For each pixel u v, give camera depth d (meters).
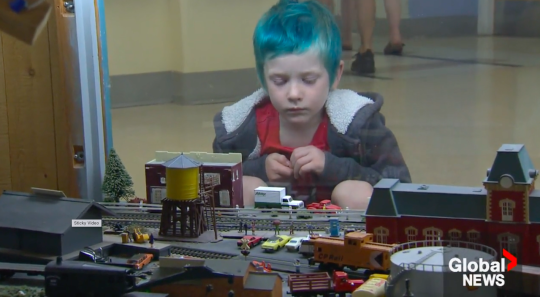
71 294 2.50
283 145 3.56
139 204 3.45
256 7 3.48
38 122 3.67
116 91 3.69
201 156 3.49
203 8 3.53
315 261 2.73
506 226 2.58
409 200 2.74
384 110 3.49
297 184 3.56
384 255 2.56
